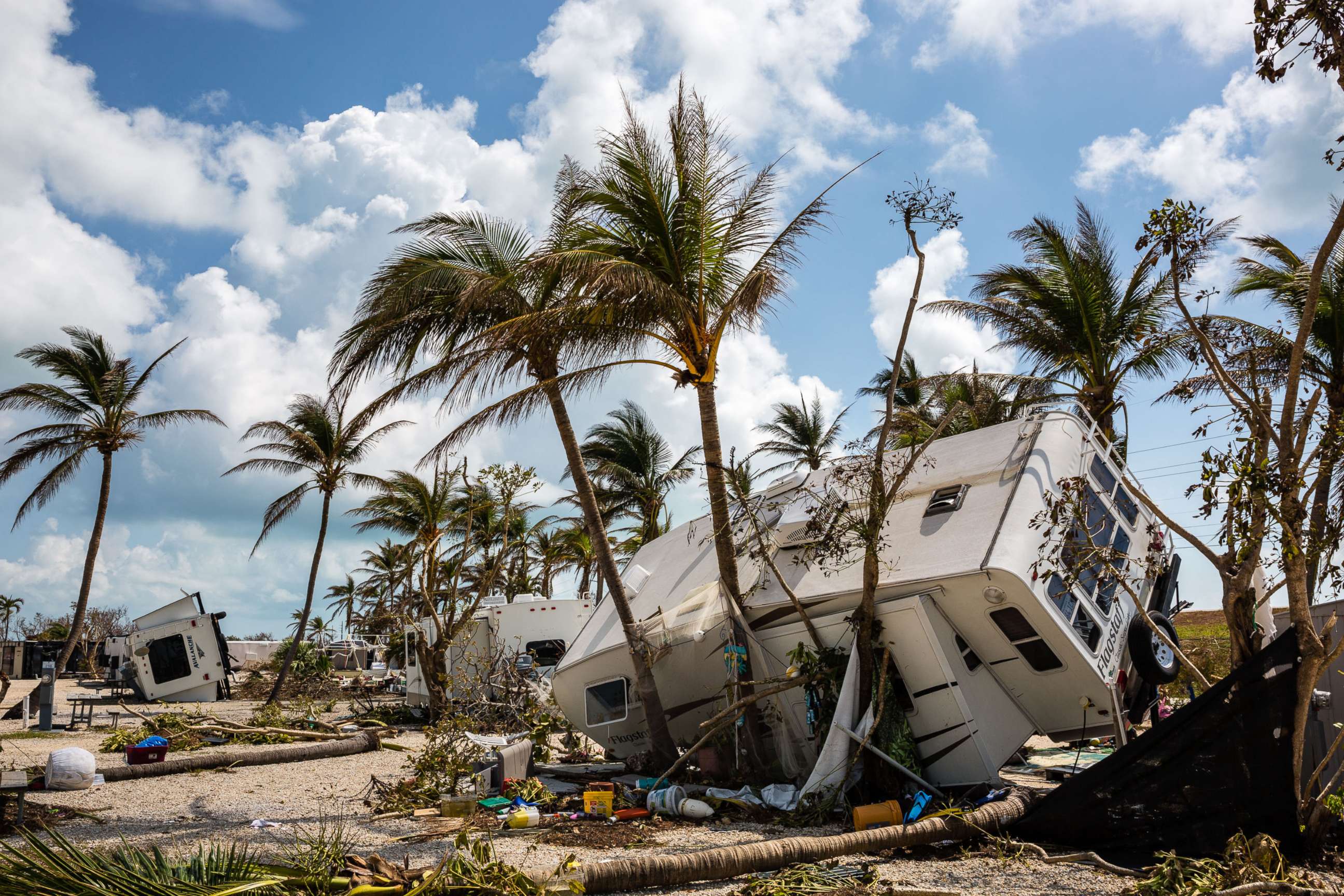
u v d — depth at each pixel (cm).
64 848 521
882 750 973
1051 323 2122
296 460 2794
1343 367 1623
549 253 1169
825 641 1082
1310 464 720
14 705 2395
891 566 1052
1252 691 716
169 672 2959
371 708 2469
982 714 1005
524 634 2306
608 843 859
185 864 579
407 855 747
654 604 1364
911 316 1012
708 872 702
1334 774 761
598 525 1323
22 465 2706
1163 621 1098
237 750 1500
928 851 786
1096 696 992
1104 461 1178
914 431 1341
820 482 1281
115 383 2795
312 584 2767
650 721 1221
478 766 1177
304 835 890
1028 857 752
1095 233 2081
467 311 1284
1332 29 568
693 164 1236
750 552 1138
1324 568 724
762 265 1184
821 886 666
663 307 1170
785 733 1106
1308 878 636
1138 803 753
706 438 1215
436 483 2553
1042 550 970
